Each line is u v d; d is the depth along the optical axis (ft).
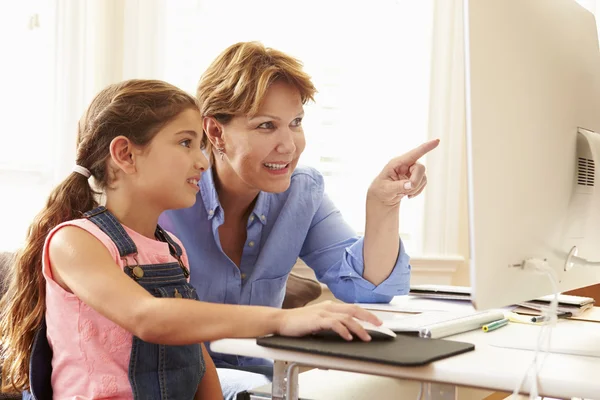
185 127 4.13
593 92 4.01
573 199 3.69
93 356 3.73
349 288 5.38
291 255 5.63
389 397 4.84
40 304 4.00
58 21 8.06
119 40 8.27
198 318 3.23
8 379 4.09
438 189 8.55
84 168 4.22
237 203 5.37
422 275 8.54
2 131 8.05
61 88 8.04
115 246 3.86
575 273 3.79
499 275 3.10
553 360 2.99
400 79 8.55
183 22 8.29
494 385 2.68
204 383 4.29
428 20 8.49
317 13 8.48
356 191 8.57
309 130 8.52
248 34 8.36
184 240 5.32
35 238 4.11
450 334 3.60
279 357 2.99
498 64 3.16
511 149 3.20
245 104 4.83
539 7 3.53
